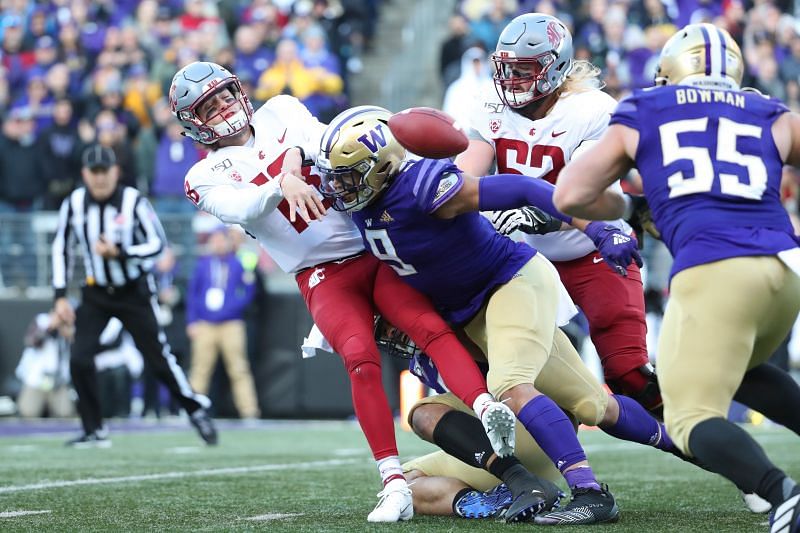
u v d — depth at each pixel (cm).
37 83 3912
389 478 1218
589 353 3103
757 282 977
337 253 1291
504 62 1323
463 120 1416
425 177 1165
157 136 3788
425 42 4531
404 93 4334
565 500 1365
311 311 1298
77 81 4072
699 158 1009
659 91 1041
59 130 3744
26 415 3491
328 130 1177
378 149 1159
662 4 3906
